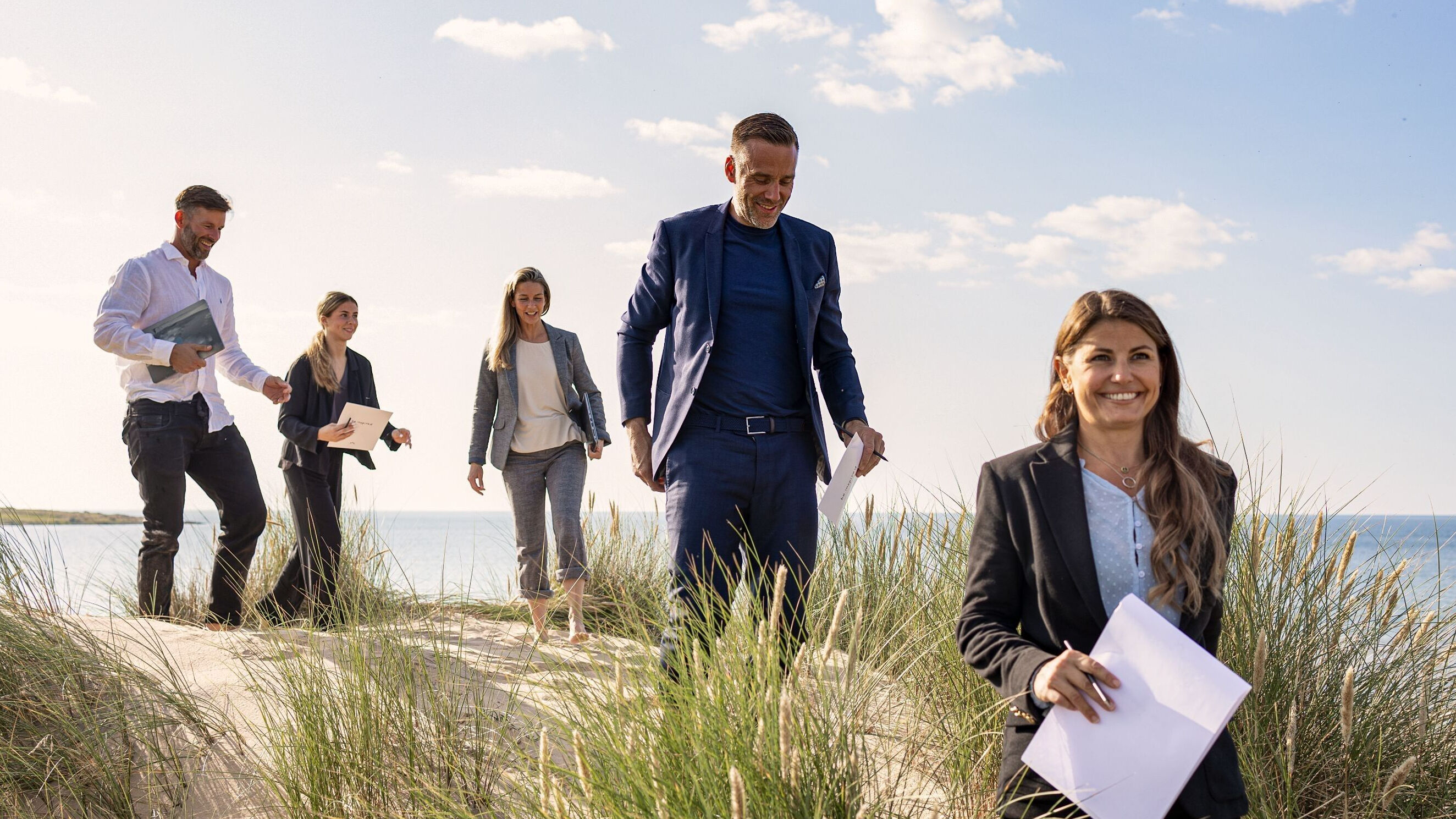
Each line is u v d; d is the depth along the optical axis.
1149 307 2.33
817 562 4.71
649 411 3.76
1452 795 3.15
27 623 3.58
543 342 5.80
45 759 3.02
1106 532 2.28
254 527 5.34
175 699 3.40
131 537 5.65
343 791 3.01
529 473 5.73
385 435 6.22
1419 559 3.53
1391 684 3.41
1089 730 2.04
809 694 2.59
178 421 5.11
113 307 4.98
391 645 3.63
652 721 2.48
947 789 2.97
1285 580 3.58
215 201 5.30
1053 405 2.50
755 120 3.50
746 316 3.56
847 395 3.71
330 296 5.88
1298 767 3.08
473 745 3.19
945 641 3.57
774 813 2.17
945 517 4.56
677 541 3.44
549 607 5.64
